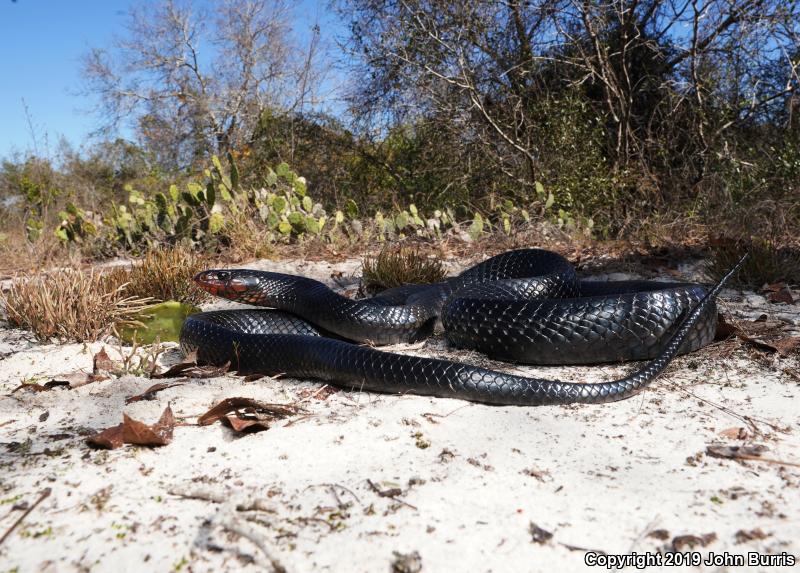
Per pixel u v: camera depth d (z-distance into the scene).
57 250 1.34
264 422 0.43
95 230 1.35
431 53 1.76
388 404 0.47
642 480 0.35
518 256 0.81
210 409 0.44
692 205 1.44
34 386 0.52
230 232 1.29
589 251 1.20
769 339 0.60
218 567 0.28
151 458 0.39
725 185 1.44
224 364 0.57
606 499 0.33
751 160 1.59
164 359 0.62
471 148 1.85
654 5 1.68
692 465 0.36
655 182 1.56
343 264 1.18
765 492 0.33
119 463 0.38
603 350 0.56
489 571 0.27
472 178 1.84
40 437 0.42
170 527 0.31
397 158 2.09
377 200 2.06
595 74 1.63
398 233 1.42
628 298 0.56
